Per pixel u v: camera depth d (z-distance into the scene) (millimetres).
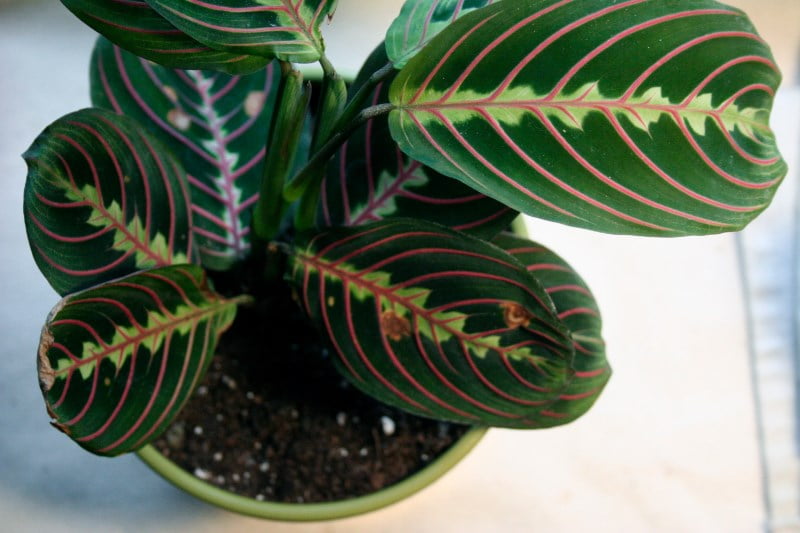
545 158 397
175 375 454
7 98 629
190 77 504
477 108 403
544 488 589
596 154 396
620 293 626
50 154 423
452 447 516
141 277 428
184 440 525
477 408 461
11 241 608
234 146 509
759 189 396
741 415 606
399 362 461
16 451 578
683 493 594
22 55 637
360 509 509
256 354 537
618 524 588
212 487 503
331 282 464
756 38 393
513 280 435
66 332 416
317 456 527
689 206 394
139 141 449
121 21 409
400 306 457
